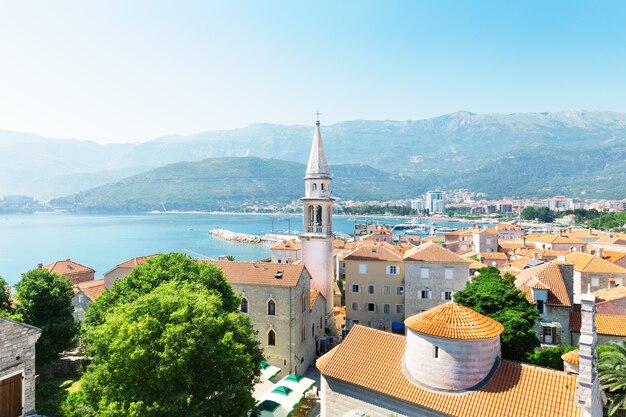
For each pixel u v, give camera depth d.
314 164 81.62
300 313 64.12
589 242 146.50
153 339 33.69
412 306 78.50
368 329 41.38
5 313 51.62
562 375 31.58
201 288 47.84
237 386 33.84
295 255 152.25
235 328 41.12
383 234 188.38
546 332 56.62
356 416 34.72
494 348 33.84
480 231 158.25
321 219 81.75
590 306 29.19
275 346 62.22
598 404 32.50
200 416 32.06
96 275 181.25
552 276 59.97
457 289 76.44
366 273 83.69
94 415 34.12
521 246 145.62
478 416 30.41
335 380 37.72
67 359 62.41
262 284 62.47
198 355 34.09
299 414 50.91
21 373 34.56
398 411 34.12
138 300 37.81
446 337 32.69
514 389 31.45
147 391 32.78
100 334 37.34
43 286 58.88
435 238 192.88
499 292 52.62
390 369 36.47
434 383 33.22
